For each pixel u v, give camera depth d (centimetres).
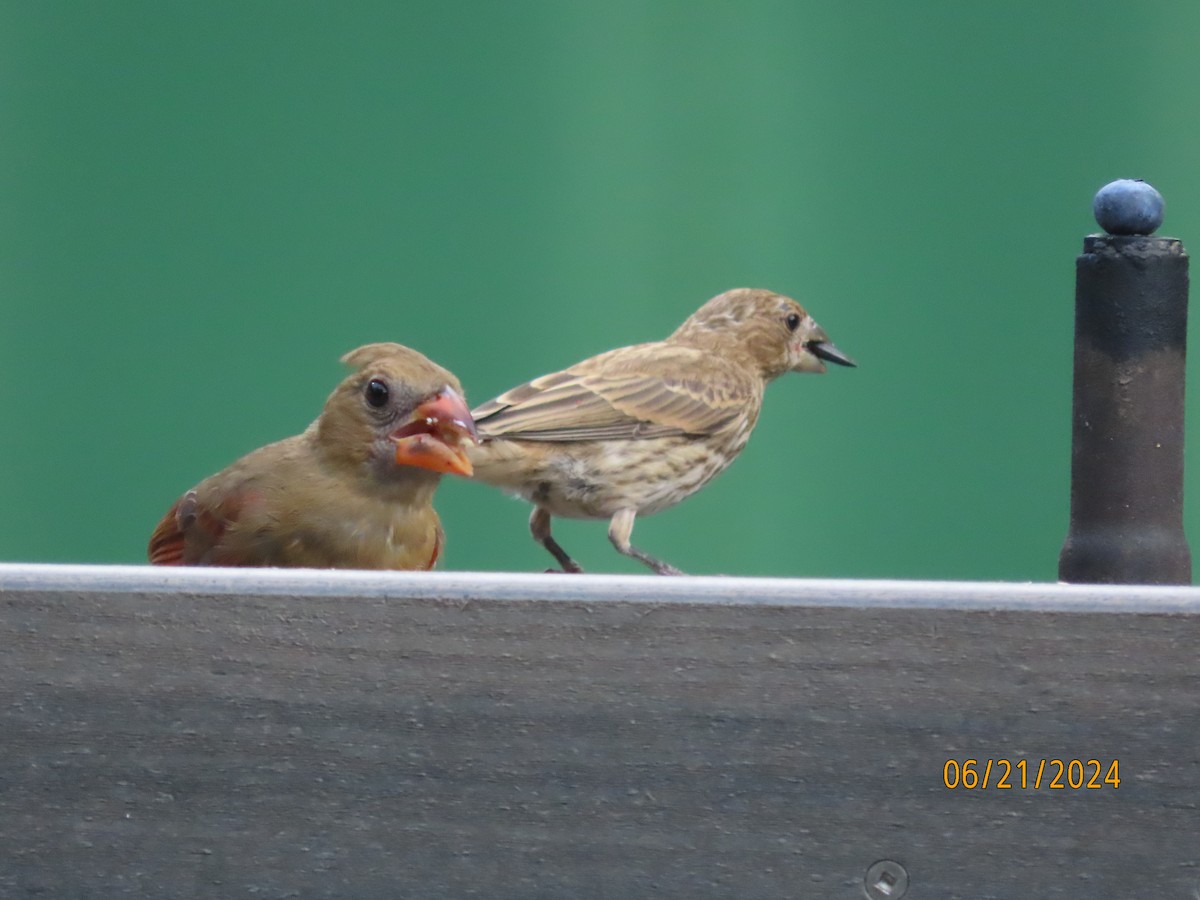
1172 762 471
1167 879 471
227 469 493
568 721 472
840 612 472
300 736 472
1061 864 471
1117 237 479
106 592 473
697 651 472
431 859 472
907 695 472
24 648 473
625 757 472
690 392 513
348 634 472
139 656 473
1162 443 479
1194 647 471
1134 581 479
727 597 472
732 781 472
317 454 492
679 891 472
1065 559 480
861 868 472
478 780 472
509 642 472
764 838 472
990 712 472
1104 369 479
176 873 472
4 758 472
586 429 511
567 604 472
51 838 472
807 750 472
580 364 513
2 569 473
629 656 472
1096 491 479
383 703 472
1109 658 471
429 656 472
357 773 472
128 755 472
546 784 472
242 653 472
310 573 472
